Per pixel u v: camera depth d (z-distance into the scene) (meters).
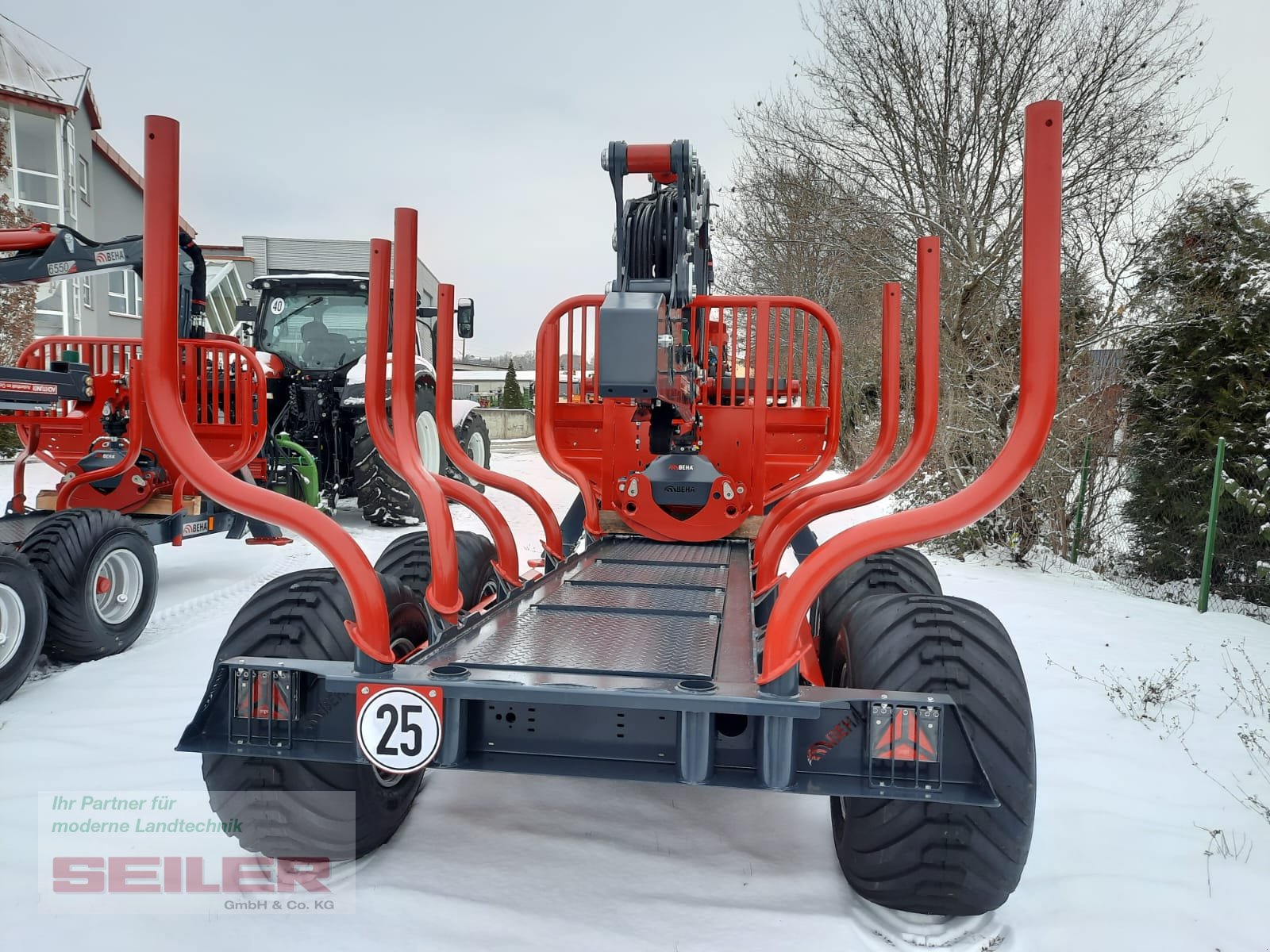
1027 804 1.85
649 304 2.56
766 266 15.98
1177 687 4.25
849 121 10.82
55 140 19.34
